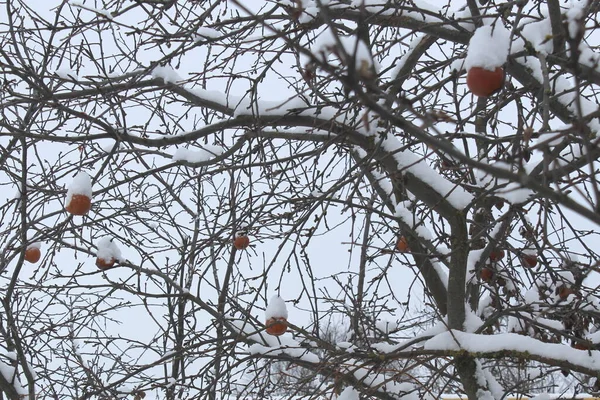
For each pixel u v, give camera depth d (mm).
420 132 1461
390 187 4723
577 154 3654
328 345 3816
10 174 4391
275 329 3658
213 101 4297
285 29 3807
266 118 3969
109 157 3764
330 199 3604
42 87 3715
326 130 4059
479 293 5219
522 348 3111
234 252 4805
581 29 1750
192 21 4258
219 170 3998
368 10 3830
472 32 3740
